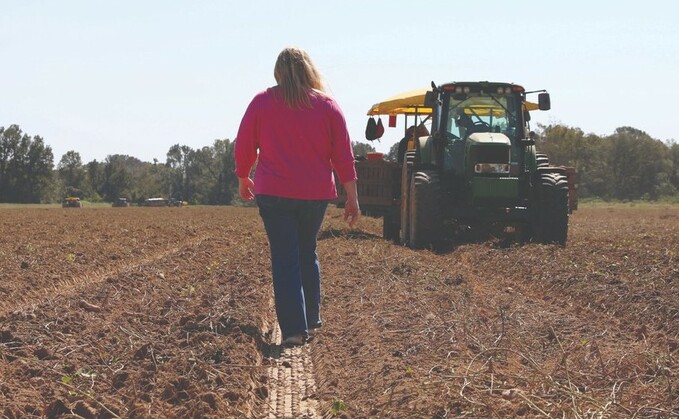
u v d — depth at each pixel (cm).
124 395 531
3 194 12706
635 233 2242
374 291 960
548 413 475
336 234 2008
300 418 526
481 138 1521
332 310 876
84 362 612
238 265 1259
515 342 666
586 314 872
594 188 10175
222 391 543
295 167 664
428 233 1521
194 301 880
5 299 959
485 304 871
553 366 597
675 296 878
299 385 603
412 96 1828
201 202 14200
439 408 487
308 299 717
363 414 505
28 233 2170
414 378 557
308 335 728
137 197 14312
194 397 533
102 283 996
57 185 13488
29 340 656
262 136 665
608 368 583
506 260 1280
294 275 682
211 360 620
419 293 927
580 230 2506
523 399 497
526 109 1641
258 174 673
